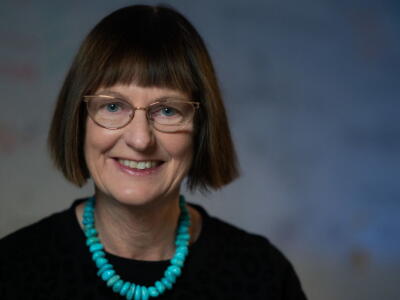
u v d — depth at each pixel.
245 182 3.72
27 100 3.18
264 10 3.93
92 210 1.38
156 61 1.18
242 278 1.41
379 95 4.15
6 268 1.31
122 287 1.30
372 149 4.07
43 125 3.20
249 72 3.86
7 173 3.09
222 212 3.62
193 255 1.40
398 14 4.27
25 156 3.14
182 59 1.21
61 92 1.29
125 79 1.17
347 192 3.92
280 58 3.94
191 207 1.58
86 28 3.35
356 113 4.07
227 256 1.43
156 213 1.30
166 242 1.39
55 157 1.35
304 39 4.02
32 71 3.21
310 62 4.02
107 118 1.20
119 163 1.23
